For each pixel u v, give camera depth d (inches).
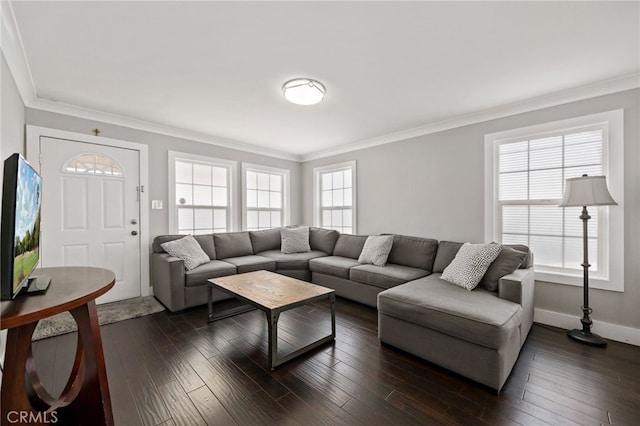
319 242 177.8
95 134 121.9
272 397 63.7
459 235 130.2
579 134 101.4
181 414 58.1
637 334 89.0
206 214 164.9
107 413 49.4
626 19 63.5
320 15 62.4
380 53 77.5
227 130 148.4
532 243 112.1
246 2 58.3
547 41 72.2
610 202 84.0
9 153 78.5
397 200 154.7
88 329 48.6
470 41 72.2
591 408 60.2
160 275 124.8
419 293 86.0
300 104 108.5
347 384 68.9
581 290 99.3
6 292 39.0
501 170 119.7
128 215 131.3
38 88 98.3
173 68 85.0
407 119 131.3
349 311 121.2
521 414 58.5
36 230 54.5
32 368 50.6
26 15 61.1
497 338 64.2
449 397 64.1
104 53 76.8
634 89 89.4
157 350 85.0
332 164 191.6
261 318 111.9
